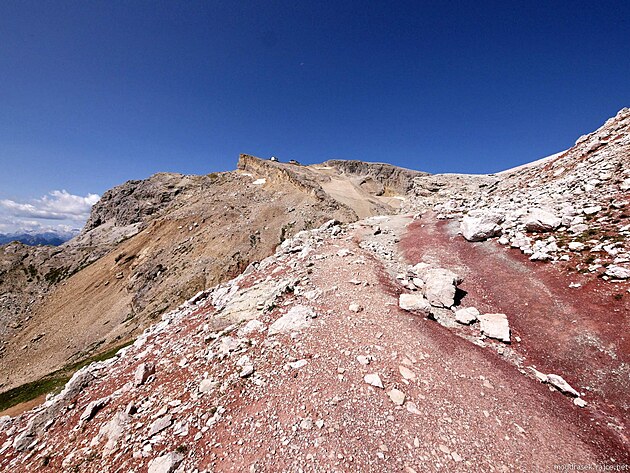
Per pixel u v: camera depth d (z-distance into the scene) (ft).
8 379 176.65
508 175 155.63
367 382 33.94
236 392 33.99
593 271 50.42
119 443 31.01
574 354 41.24
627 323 40.81
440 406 32.07
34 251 339.16
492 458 26.96
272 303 55.88
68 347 190.80
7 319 244.01
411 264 78.48
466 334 48.78
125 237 365.40
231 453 26.61
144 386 41.63
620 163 74.13
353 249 87.15
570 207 68.54
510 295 55.57
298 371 35.88
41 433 40.19
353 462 25.05
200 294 88.43
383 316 48.62
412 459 25.89
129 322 191.93
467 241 81.05
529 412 33.19
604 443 30.07
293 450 26.23
